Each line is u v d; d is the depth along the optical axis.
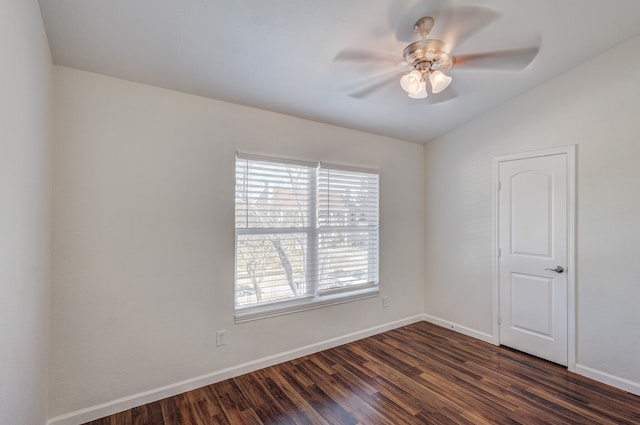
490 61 2.39
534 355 2.96
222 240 2.54
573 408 2.18
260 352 2.74
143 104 2.23
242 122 2.65
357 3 1.69
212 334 2.50
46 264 1.80
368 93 2.65
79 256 2.01
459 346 3.22
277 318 2.83
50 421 1.92
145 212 2.23
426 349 3.15
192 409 2.17
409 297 3.88
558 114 2.76
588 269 2.60
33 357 1.54
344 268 3.32
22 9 1.23
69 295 1.98
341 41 1.98
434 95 2.83
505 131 3.14
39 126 1.57
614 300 2.46
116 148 2.13
